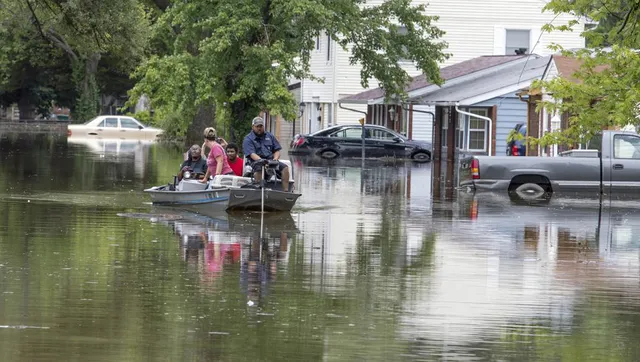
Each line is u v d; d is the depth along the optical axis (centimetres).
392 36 10406
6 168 8100
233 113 9494
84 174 7650
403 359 2391
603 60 4478
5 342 2453
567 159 6512
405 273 3466
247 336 2559
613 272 3559
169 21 9850
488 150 10400
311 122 13962
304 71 9775
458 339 2584
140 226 4525
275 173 5216
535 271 3559
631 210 5672
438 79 10475
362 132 10556
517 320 2800
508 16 13225
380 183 7500
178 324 2664
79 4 10419
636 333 2672
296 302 2953
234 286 3161
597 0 4541
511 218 5184
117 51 11038
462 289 3206
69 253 3716
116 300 2922
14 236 4122
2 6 12356
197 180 5397
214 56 9000
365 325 2700
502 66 11319
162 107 9306
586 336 2636
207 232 4366
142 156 10362
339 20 9669
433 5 13212
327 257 3766
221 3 9106
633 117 4416
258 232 4409
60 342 2462
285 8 8988
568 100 5819
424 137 12175
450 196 6419
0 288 3050
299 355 2400
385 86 10400
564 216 5309
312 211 5347
